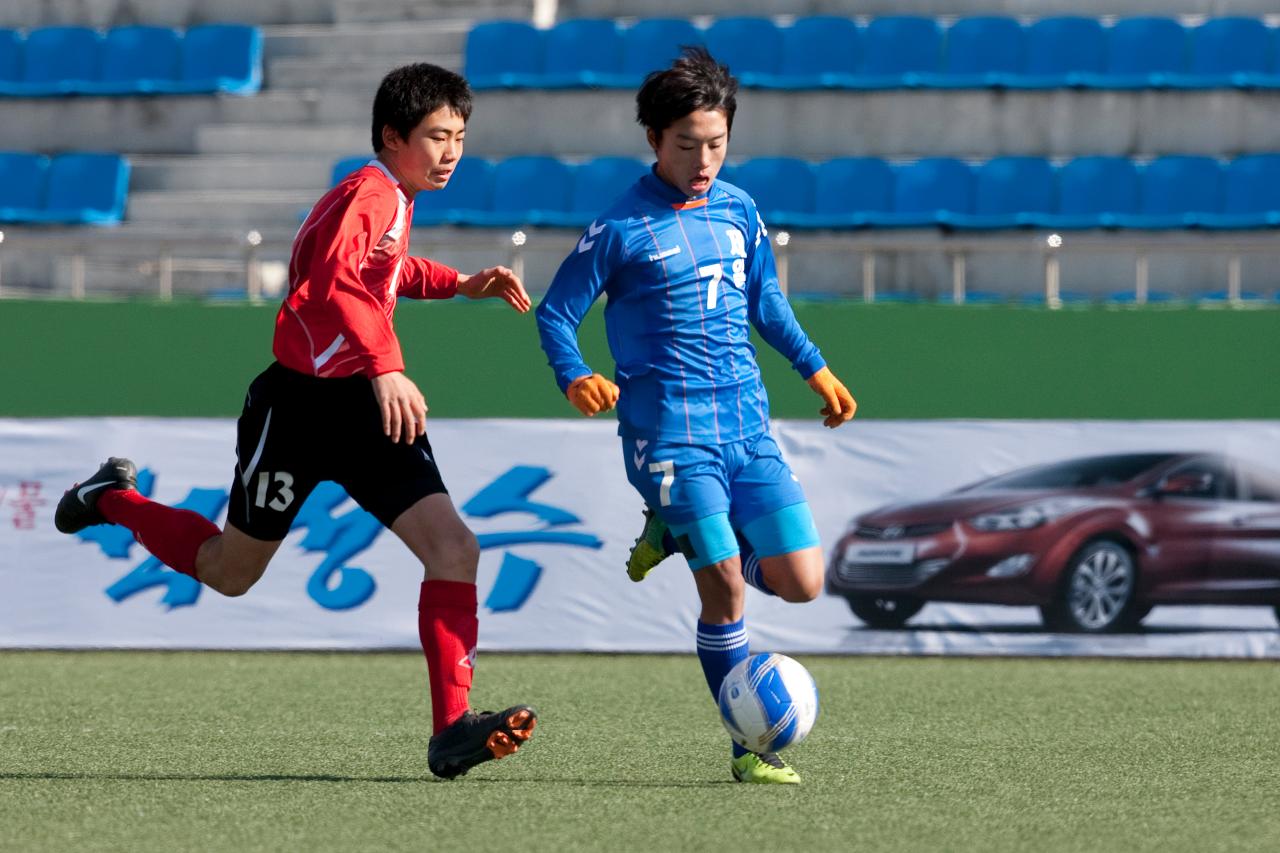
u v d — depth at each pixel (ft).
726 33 166.40
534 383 86.48
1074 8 170.60
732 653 46.39
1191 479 82.43
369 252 42.63
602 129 153.58
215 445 84.48
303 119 161.38
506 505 84.38
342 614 83.97
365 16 177.68
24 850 35.73
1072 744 54.95
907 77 154.61
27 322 87.15
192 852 35.42
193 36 169.89
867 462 83.30
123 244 98.07
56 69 172.45
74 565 84.58
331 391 43.39
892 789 44.88
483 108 155.02
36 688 70.95
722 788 44.86
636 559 49.75
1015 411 85.87
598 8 178.50
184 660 81.56
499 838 36.91
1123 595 82.28
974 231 133.28
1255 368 85.40
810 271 121.39
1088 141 150.41
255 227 148.77
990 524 82.53
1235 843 37.06
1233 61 158.51
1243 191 141.79
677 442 45.16
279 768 48.70
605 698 67.97
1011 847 36.32
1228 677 75.77
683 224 45.85
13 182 154.40
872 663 80.94
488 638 83.92
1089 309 85.81
